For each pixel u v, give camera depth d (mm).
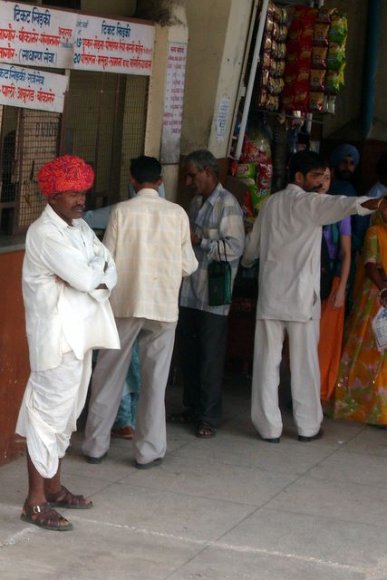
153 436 6086
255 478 6117
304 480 6137
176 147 7582
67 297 5012
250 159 8594
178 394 7785
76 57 6277
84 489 5750
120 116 7125
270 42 8422
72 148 6641
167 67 7281
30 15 5785
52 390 5004
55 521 5137
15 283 5820
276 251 6629
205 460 6383
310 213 6488
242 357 8203
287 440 6883
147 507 5547
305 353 6742
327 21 8758
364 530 5410
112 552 4949
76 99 6617
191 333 6934
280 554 5039
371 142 11133
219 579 4719
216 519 5441
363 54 11141
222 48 7652
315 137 10758
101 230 6855
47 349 4961
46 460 5062
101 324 5137
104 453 6191
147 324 5980
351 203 6301
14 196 5906
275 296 6637
